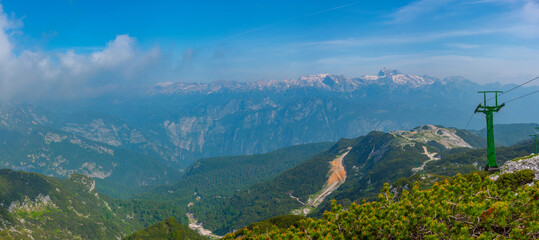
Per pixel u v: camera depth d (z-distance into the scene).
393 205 42.66
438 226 36.28
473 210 37.00
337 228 43.66
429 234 37.53
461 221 37.62
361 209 44.94
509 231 36.16
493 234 35.38
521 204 38.91
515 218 37.53
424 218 38.75
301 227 46.56
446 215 38.28
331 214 45.44
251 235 48.56
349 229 42.97
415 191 45.09
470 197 41.88
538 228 34.12
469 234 37.25
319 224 44.88
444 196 42.41
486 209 37.94
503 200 40.88
